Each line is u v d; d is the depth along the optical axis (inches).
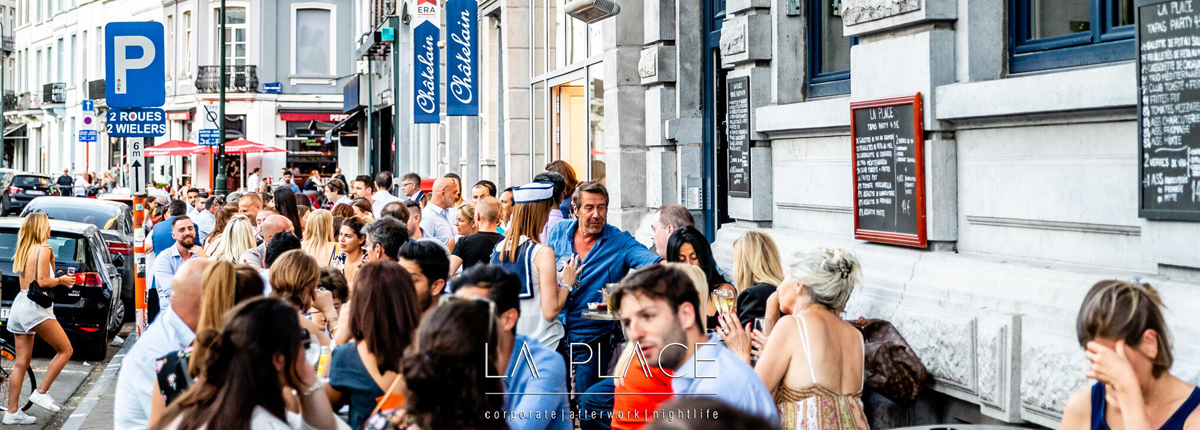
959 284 334.0
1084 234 313.3
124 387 262.8
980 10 347.3
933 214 358.6
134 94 762.8
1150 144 274.4
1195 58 260.5
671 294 219.3
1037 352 293.0
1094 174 304.3
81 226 691.4
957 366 316.2
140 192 661.9
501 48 1060.5
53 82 3462.1
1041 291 302.5
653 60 596.4
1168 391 206.4
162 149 2204.7
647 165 628.1
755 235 333.4
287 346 204.1
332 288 372.5
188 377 233.6
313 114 2598.4
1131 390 199.3
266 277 401.7
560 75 846.5
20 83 3863.2
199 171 2583.7
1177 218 267.7
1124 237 299.1
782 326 254.1
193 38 2630.4
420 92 1082.7
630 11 634.2
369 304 246.1
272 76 2578.7
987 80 343.0
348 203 661.3
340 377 248.8
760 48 487.2
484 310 189.8
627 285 221.3
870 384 316.2
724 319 290.4
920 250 366.0
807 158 459.8
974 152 350.9
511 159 974.4
